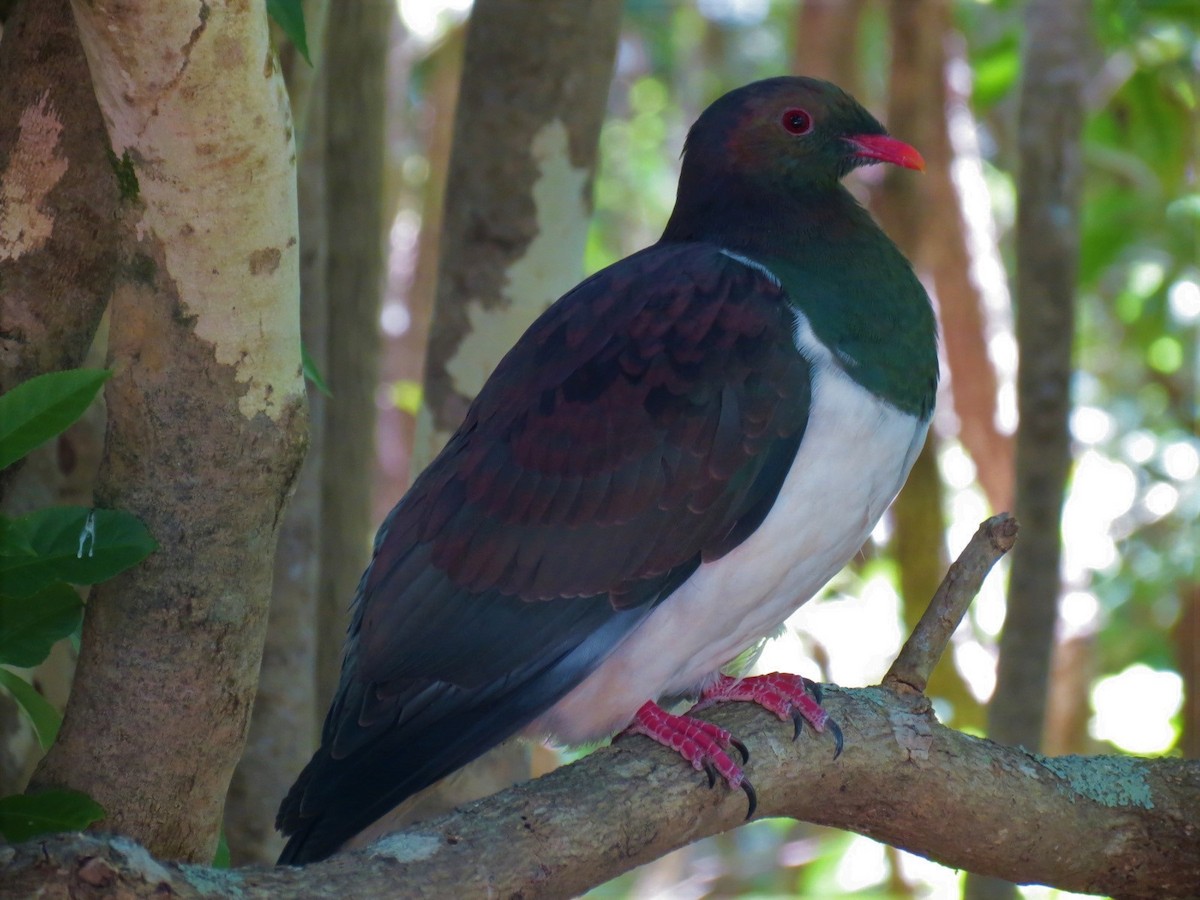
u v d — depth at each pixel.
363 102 10.34
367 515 10.59
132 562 5.18
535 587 6.69
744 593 6.79
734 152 7.68
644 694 6.84
